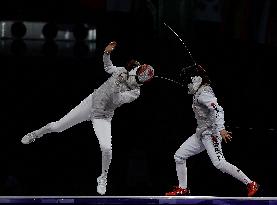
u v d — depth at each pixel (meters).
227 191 11.77
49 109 14.64
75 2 15.02
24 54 15.05
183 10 15.11
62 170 12.53
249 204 8.60
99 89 9.37
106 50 9.45
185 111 15.11
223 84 15.35
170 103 15.21
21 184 11.63
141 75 9.04
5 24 14.91
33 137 9.88
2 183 11.60
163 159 13.16
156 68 15.16
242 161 13.16
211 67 15.32
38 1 14.96
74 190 11.37
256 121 15.02
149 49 15.13
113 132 14.35
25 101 14.72
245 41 15.51
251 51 15.55
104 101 9.19
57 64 15.20
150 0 14.98
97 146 13.92
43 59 15.16
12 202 8.23
